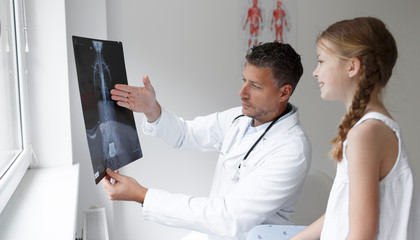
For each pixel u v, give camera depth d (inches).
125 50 82.8
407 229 33.0
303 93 103.3
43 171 61.8
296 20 99.7
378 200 31.1
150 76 85.6
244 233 55.4
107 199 77.9
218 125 65.0
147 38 84.1
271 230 48.6
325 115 106.5
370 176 30.9
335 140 35.9
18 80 57.6
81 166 75.3
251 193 51.6
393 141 32.2
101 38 75.6
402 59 115.8
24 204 46.9
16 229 39.8
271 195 51.7
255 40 94.9
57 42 61.7
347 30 33.4
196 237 66.9
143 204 50.6
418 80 118.8
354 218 31.0
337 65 33.8
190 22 87.3
